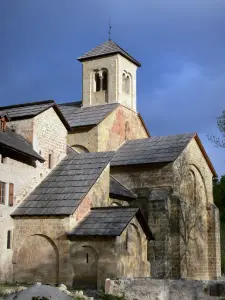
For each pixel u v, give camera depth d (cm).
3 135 3388
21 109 3794
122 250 3127
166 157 4166
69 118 4684
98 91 4934
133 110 5031
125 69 4994
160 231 3931
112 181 4191
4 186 3288
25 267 3281
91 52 5028
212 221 4619
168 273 3869
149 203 4031
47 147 3753
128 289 2534
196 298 2691
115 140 4669
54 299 1300
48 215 3244
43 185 3594
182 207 4012
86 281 3089
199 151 4597
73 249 3167
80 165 3734
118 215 3238
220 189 7144
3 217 3269
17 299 1301
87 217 3309
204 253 4528
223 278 4597
